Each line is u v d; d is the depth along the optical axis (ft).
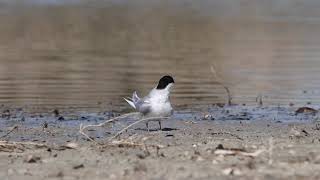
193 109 55.31
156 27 130.11
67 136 43.21
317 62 84.28
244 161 32.96
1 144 37.81
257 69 79.20
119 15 154.71
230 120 50.06
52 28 128.26
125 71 76.79
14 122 49.44
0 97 61.16
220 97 61.52
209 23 136.87
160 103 43.29
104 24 135.74
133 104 45.80
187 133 43.39
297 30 123.34
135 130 45.06
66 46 102.06
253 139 40.42
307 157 33.78
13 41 108.68
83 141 40.93
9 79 71.51
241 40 109.19
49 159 34.60
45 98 60.49
